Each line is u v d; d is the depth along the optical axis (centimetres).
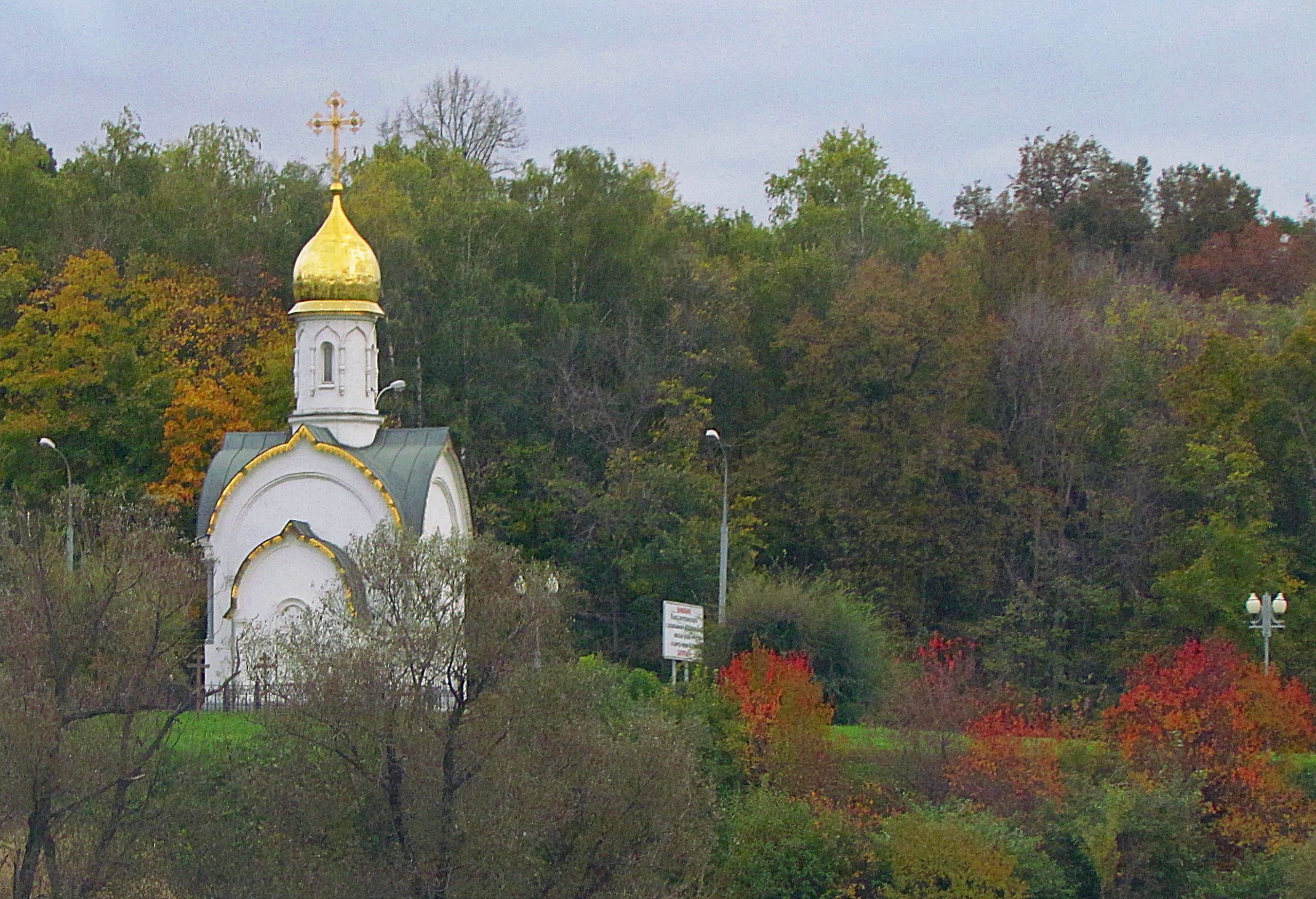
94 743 6041
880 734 7819
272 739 5916
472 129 16425
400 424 11925
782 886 6994
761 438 12250
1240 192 16338
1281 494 10594
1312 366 10575
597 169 13050
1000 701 8406
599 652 10794
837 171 16262
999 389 12256
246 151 13612
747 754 7525
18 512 7675
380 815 5747
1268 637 8594
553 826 5744
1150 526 11119
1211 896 7144
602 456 12356
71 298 11462
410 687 5850
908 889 6950
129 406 11312
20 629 6169
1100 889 7194
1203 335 12031
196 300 11844
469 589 6022
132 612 6381
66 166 13488
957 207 15962
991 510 11406
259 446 9381
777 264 13588
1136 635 10188
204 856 5878
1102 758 7788
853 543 11294
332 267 9306
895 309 11762
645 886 5809
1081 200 15825
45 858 5900
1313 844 6994
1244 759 7594
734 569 11056
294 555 8800
